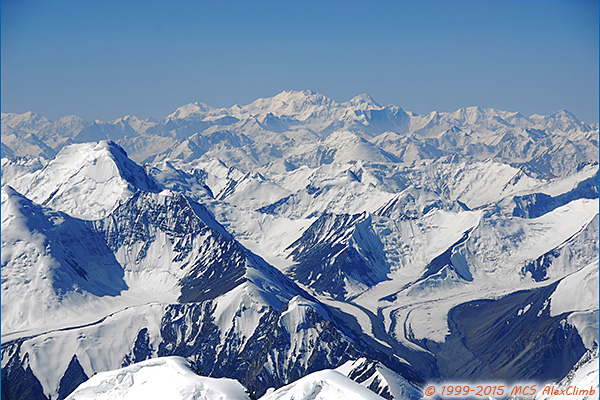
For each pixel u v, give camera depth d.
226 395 181.62
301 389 191.50
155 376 194.38
